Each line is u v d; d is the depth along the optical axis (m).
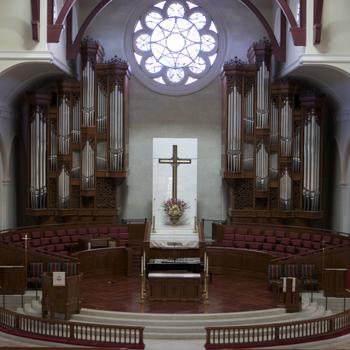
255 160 25.45
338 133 25.86
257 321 17.00
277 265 20.22
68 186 25.34
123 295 19.41
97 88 25.45
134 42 27.11
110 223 25.84
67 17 24.36
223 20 27.05
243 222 25.69
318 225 27.27
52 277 16.98
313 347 14.84
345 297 19.27
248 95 25.44
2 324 15.97
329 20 21.52
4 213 25.03
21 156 27.17
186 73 27.23
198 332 16.36
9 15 21.14
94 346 14.55
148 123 27.20
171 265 20.38
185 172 25.95
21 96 25.86
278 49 25.06
